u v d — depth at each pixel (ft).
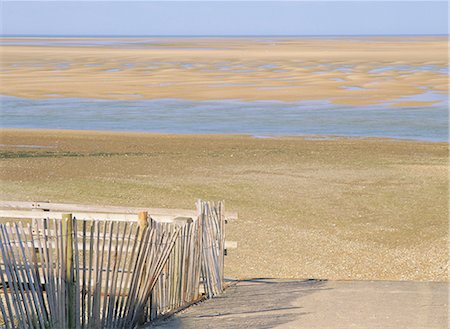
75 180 131.03
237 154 161.17
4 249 47.34
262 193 121.60
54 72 374.22
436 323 52.54
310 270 80.89
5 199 114.11
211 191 122.62
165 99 266.77
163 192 121.29
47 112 233.96
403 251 88.53
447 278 76.18
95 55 562.25
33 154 161.07
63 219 48.39
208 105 250.98
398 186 127.95
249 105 250.78
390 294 64.08
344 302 60.64
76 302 49.29
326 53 606.14
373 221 104.06
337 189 125.29
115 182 129.29
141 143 177.88
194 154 161.27
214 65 426.51
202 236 64.59
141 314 54.08
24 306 48.01
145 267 54.03
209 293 65.46
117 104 253.65
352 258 85.87
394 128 202.69
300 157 157.38
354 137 188.34
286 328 51.70
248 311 57.77
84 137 187.11
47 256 48.37
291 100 262.88
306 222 103.45
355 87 301.63
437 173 139.95
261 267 82.17
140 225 53.16
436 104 250.37
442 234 96.37
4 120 216.13
